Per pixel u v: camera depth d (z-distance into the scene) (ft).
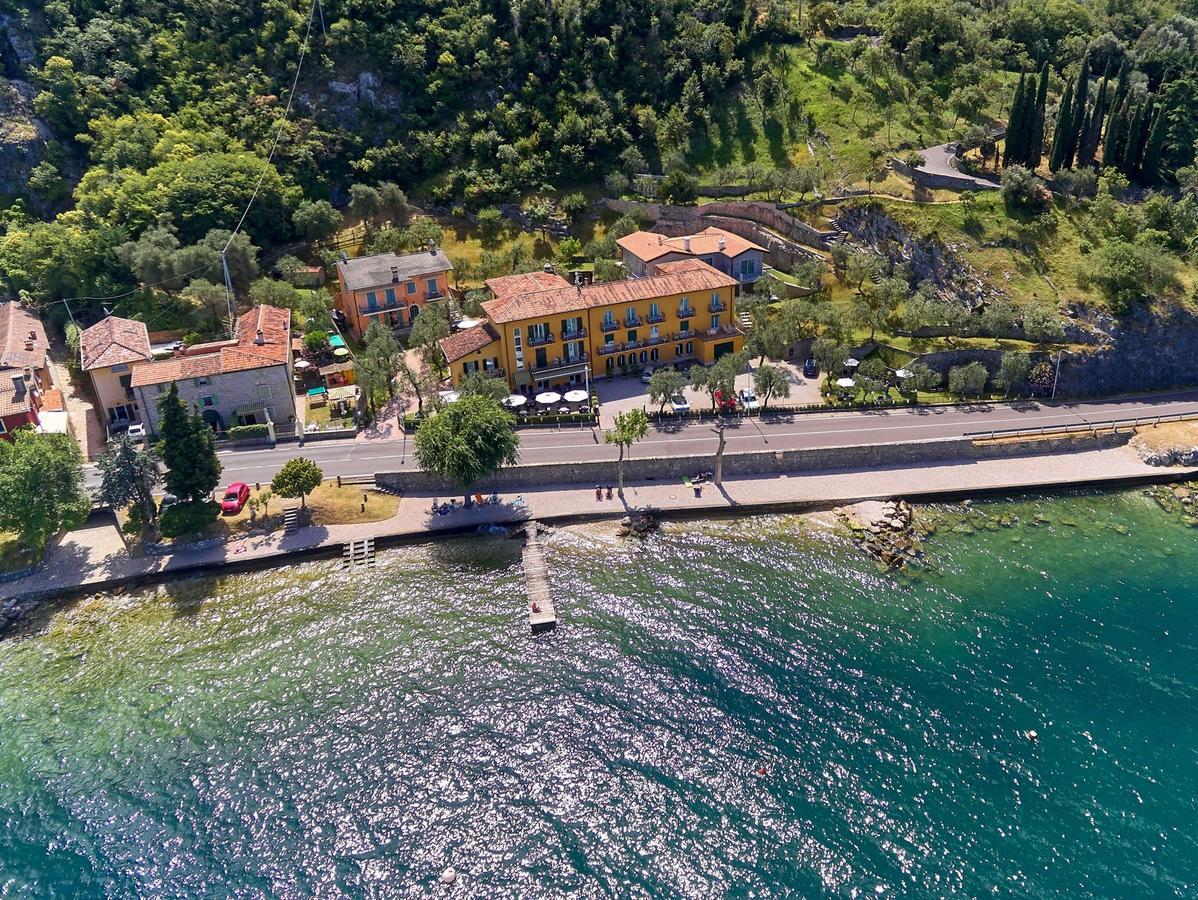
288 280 391.65
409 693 195.52
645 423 262.47
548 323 324.39
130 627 221.46
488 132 474.90
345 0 500.33
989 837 160.45
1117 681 198.08
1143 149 400.26
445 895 150.10
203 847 159.94
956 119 468.75
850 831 161.58
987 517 262.88
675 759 177.17
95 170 409.08
